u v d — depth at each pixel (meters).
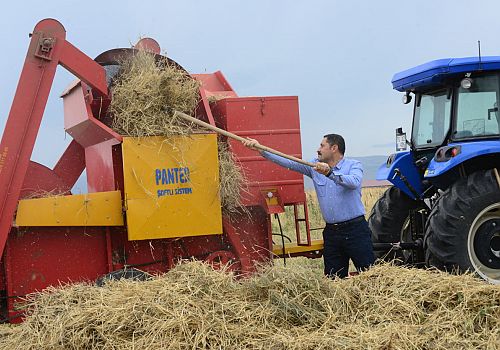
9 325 4.94
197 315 3.87
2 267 5.14
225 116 5.97
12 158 5.02
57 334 3.82
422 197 6.87
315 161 5.71
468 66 6.11
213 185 5.52
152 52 5.85
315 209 12.18
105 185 5.68
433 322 4.04
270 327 3.94
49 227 5.25
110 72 5.80
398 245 6.31
